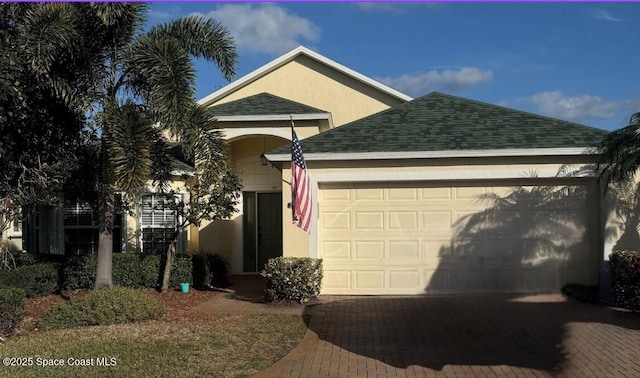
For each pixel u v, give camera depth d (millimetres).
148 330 8297
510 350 4785
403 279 11180
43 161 10578
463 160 11016
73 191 11594
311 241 11297
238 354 7129
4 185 10133
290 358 6969
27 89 9445
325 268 11398
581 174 10594
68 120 10562
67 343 7434
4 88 8523
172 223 14367
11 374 6152
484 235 10867
